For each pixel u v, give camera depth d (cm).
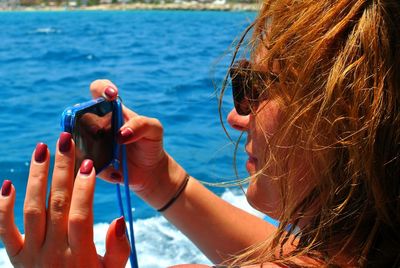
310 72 45
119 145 67
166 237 188
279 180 49
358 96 43
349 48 44
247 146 57
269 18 52
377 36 43
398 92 44
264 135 51
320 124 44
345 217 46
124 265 50
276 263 47
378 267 46
